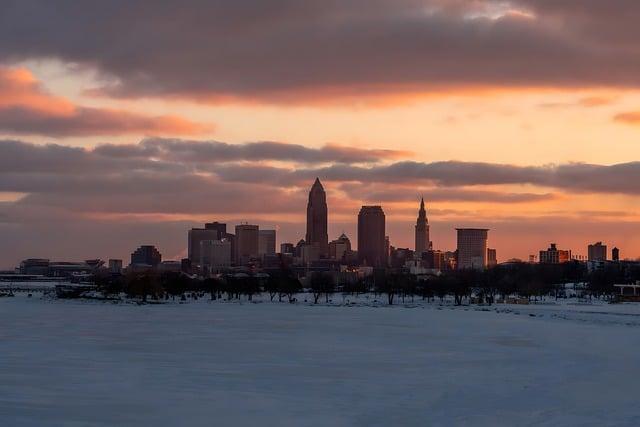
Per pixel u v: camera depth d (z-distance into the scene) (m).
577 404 96.94
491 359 145.12
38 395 105.50
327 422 88.62
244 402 100.56
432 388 110.69
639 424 85.12
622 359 144.88
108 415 93.19
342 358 146.50
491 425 85.31
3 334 196.50
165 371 128.00
